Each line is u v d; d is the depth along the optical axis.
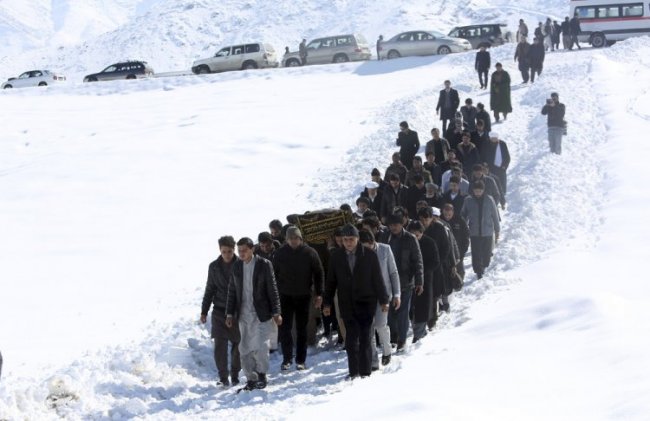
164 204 29.08
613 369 9.52
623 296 13.15
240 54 62.66
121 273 22.16
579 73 41.38
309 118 40.66
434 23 195.38
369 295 12.30
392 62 55.31
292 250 13.73
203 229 26.19
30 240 25.59
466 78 45.22
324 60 61.88
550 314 12.45
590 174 23.14
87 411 11.66
